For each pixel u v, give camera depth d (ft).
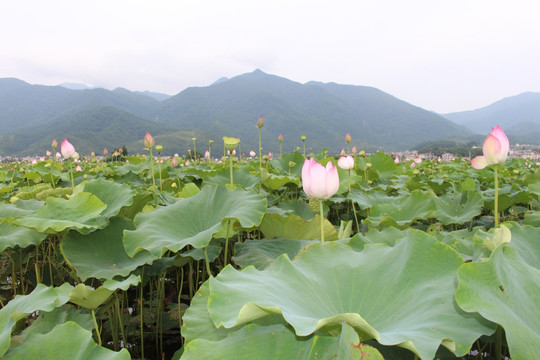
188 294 11.74
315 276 5.84
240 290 4.96
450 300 4.74
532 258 6.54
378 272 5.70
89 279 11.21
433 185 19.43
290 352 4.26
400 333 4.29
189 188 12.49
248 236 13.20
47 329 5.95
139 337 9.66
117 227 9.61
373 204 12.66
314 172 6.73
